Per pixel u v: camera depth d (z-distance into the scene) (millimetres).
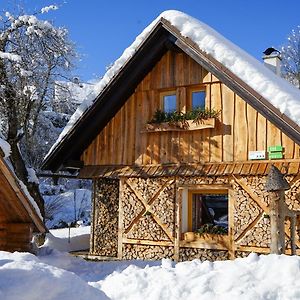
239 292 5887
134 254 11570
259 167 10078
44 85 15570
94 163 12461
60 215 23953
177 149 11227
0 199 9312
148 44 11164
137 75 11656
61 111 17812
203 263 7031
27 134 17297
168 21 10836
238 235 10242
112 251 12188
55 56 15664
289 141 9875
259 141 10203
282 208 8250
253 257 6844
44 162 12352
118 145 12133
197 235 10789
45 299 4188
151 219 11414
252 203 10148
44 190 26172
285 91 9664
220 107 10766
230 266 6711
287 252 9578
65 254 10375
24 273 4375
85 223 23125
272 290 5895
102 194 12594
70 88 17234
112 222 12336
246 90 9727
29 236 9547
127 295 6453
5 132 15852
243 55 11055
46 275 4422
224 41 11016
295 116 9180
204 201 11336
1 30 15258
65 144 12172
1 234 9703
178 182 11117
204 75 11023
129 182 11867
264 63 14977
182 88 11328
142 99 11914
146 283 6621
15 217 9641
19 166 14539
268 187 8289
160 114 11469
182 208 11102
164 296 6199
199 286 6184
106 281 7074
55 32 15367
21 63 14492
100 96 11672
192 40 10547
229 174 10375
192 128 10867
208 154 10797
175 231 11062
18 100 15047
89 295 4449
